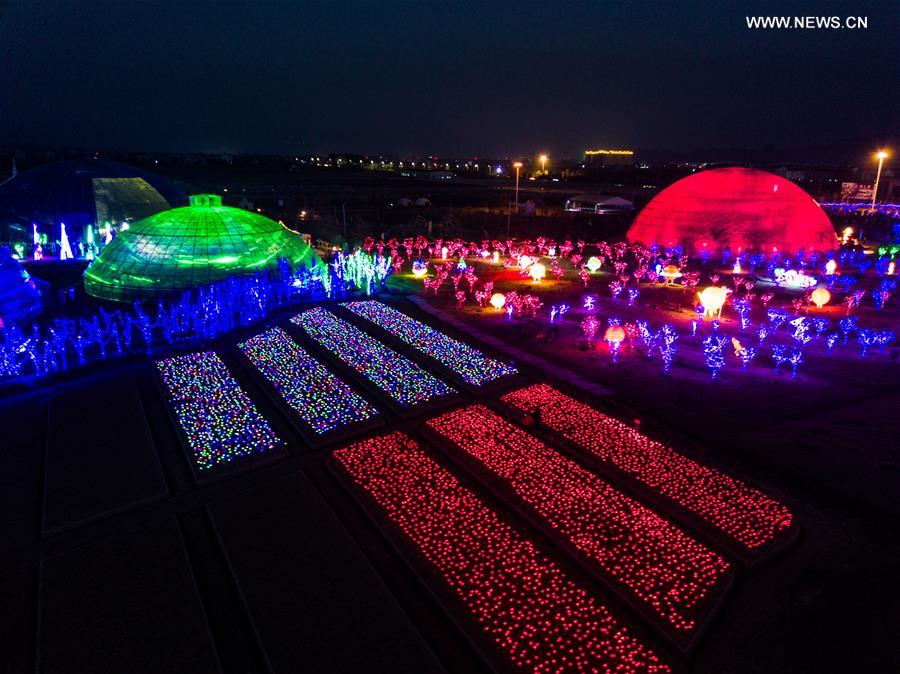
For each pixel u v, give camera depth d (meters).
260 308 40.50
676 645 14.13
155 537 18.00
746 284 49.22
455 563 16.92
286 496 20.16
